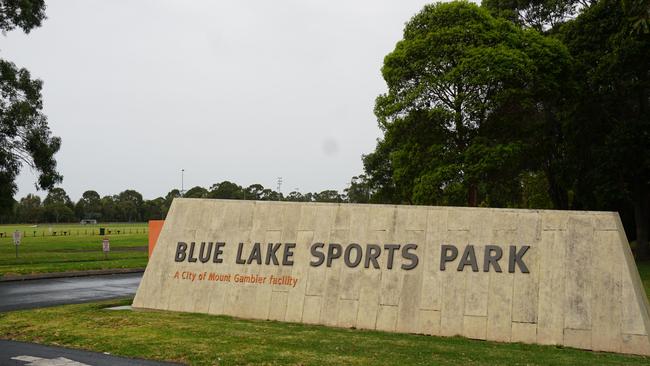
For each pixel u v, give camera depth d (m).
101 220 186.25
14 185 37.75
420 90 30.64
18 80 36.38
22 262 30.39
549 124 35.44
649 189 32.69
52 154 37.62
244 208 16.03
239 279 15.27
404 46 32.38
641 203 33.38
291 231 15.21
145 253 40.22
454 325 12.78
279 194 134.50
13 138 36.41
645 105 32.53
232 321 13.84
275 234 15.36
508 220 13.21
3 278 23.91
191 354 9.91
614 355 11.01
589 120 33.19
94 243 55.78
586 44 33.34
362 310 13.66
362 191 98.00
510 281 12.66
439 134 31.75
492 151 29.02
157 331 12.05
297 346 10.58
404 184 33.03
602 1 32.12
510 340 12.20
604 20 32.06
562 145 36.69
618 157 30.17
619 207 36.81
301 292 14.45
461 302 12.89
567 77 32.09
